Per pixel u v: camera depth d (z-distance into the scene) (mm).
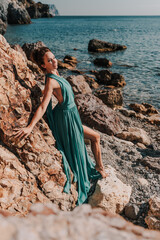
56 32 58062
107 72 15062
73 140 3434
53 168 3152
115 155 5250
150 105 10664
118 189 3566
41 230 565
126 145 5891
